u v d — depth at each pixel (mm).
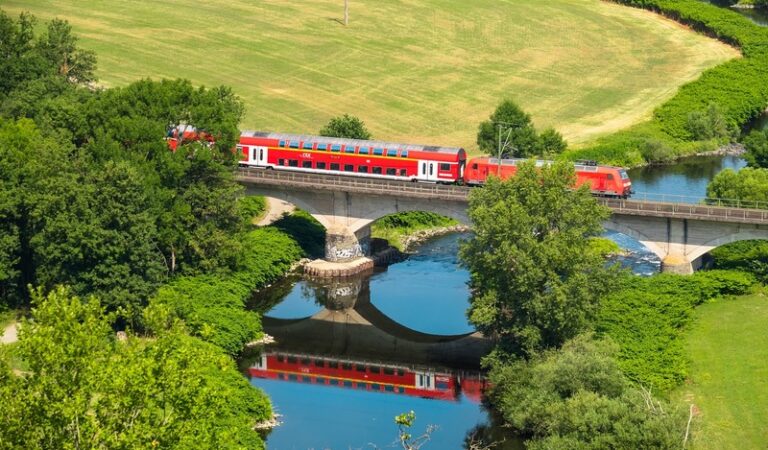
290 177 180375
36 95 187375
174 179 158250
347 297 171750
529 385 127000
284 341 155125
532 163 141875
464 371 146875
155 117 164250
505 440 125188
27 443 78625
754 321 148500
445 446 123938
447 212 174750
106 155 155500
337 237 179250
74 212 143375
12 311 149750
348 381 142625
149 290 146625
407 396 138250
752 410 124812
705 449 116500
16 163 151625
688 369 134500
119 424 80812
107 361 83438
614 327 141375
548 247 134125
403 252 189750
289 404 134500
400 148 185750
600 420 109688
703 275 159875
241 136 192875
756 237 160500
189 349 86188
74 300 84938
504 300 136750
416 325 162250
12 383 80562
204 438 84625
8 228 149750
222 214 162625
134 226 145375
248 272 166375
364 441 124500
